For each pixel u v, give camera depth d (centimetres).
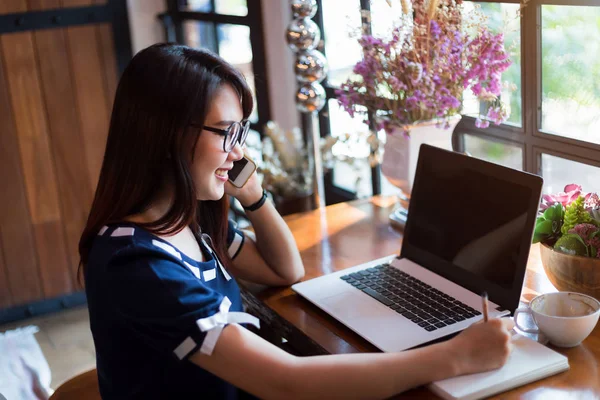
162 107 112
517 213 128
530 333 123
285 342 163
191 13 400
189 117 112
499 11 172
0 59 291
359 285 146
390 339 123
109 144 118
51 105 303
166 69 112
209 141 115
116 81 312
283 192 336
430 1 161
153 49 116
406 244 157
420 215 153
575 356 116
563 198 140
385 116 174
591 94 150
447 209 146
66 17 298
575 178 160
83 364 274
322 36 300
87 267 115
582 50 150
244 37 365
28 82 297
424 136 171
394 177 180
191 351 105
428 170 152
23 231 310
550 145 163
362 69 169
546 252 133
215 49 392
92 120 311
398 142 175
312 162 225
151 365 113
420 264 152
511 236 129
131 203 117
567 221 132
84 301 327
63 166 311
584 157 154
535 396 106
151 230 116
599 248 125
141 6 405
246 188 149
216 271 131
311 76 201
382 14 200
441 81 162
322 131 327
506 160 179
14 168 302
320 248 171
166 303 106
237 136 119
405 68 163
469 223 140
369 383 105
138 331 108
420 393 109
